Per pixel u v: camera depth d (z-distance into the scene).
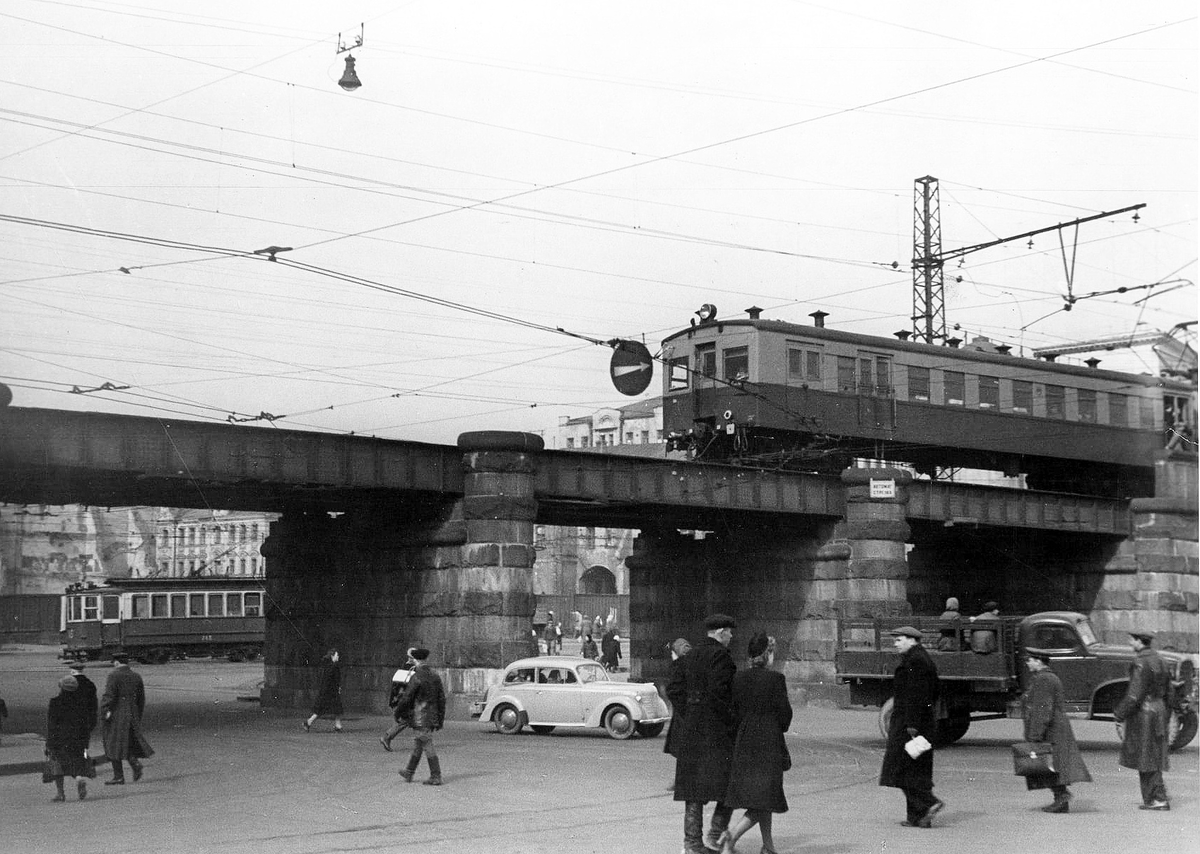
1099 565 48.06
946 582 52.53
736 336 43.06
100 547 75.69
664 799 17.03
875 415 44.47
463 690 33.50
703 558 46.72
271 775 20.22
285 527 40.03
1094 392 43.75
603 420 105.00
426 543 35.19
